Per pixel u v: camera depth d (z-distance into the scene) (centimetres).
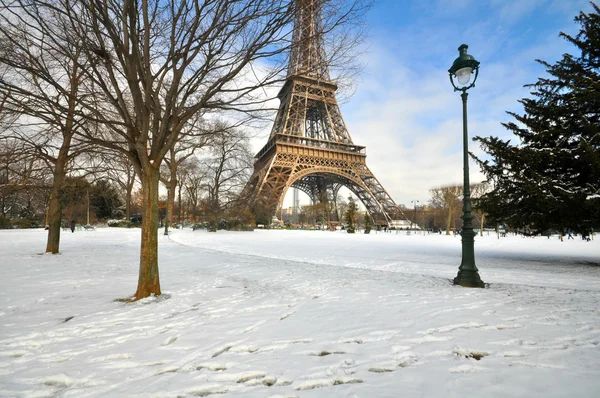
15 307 638
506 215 1603
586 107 1451
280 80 780
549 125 1602
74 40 692
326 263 1420
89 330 510
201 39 710
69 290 796
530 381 340
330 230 7706
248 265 1295
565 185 1391
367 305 672
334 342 457
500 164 1562
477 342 458
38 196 1723
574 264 1528
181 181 5772
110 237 3055
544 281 1027
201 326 531
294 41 736
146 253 742
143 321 557
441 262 1512
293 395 312
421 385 332
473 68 1001
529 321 562
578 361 393
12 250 1748
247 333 497
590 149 1221
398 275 1084
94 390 327
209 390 326
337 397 307
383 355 412
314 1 675
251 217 5278
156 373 367
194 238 3269
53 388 333
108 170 1377
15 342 458
